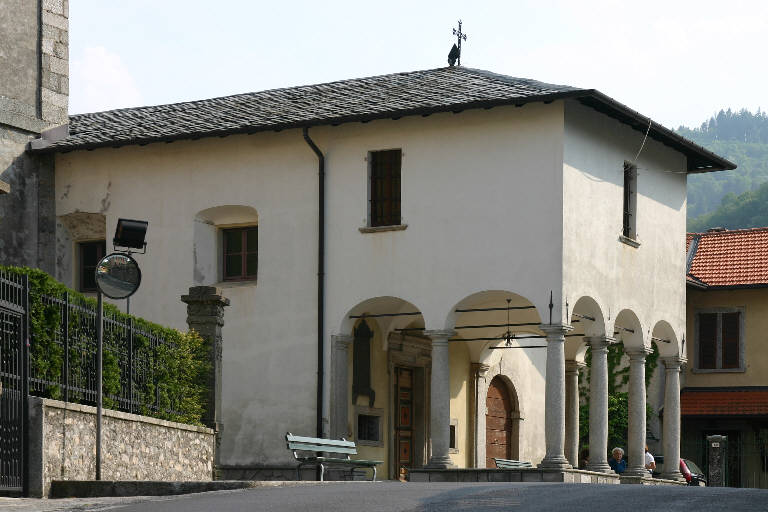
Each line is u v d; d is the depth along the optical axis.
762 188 106.06
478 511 12.02
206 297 22.25
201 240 29.31
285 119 27.94
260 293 28.41
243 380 28.31
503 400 34.34
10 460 15.71
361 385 28.86
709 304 37.66
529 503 12.86
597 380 27.22
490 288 26.19
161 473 19.94
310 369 27.67
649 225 29.56
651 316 29.45
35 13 30.36
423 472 25.84
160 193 29.59
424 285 26.80
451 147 26.88
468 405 32.66
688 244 39.50
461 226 26.61
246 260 29.33
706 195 181.25
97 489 16.45
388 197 27.58
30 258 29.95
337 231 27.77
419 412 31.20
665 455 30.56
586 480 25.73
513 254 26.06
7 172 29.58
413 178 27.16
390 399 29.91
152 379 20.17
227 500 13.64
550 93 25.45
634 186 29.09
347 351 27.77
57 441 16.73
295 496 14.02
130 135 29.44
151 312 29.44
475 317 30.86
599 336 27.22
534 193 26.03
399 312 29.44
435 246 26.78
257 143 28.81
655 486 16.05
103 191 30.08
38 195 30.23
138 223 20.47
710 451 33.56
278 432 27.78
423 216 26.97
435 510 12.11
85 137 30.12
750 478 36.19
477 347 32.66
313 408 27.55
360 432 29.09
